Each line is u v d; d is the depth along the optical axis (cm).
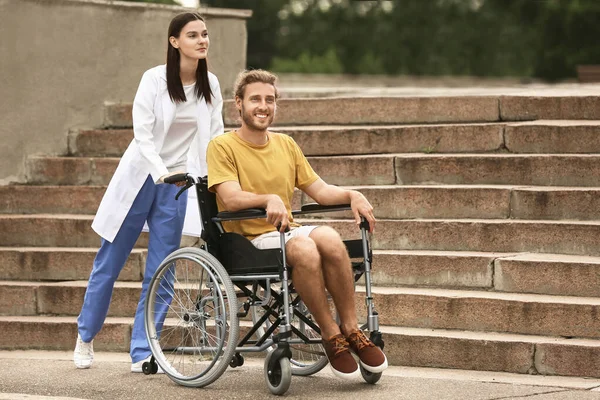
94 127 1127
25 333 843
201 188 672
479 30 5347
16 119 1071
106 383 695
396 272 831
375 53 5372
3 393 669
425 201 896
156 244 734
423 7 5400
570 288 771
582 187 882
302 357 743
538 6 4466
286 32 5316
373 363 650
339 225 902
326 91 1279
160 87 726
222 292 671
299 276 638
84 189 1012
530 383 676
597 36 3847
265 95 675
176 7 1180
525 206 866
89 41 1120
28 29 1077
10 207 1030
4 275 937
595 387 662
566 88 1291
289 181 690
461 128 965
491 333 752
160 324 720
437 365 738
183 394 658
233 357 714
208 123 743
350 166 962
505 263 793
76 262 922
